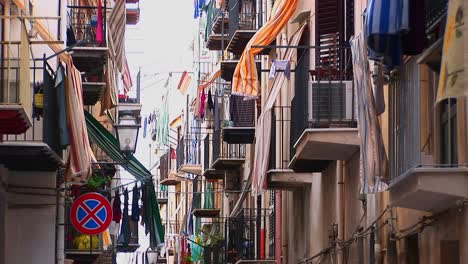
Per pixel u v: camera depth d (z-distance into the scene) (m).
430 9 15.84
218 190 52.25
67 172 23.81
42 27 23.36
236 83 27.73
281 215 34.03
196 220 61.94
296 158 25.14
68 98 22.75
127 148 27.62
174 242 74.00
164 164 73.31
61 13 26.66
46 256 25.25
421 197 16.42
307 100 23.67
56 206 27.22
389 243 20.38
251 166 41.59
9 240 25.05
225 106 45.91
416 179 16.02
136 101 42.31
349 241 23.39
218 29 45.22
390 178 18.16
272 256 35.81
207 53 62.88
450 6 12.91
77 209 26.41
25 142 21.67
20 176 24.81
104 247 37.94
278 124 32.12
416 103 17.06
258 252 36.97
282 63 26.22
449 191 15.91
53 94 22.52
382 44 15.91
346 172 24.83
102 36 31.38
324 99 23.16
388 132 19.16
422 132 16.95
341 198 25.02
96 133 28.81
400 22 14.99
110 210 26.50
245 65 27.69
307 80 24.19
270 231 36.34
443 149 16.94
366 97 17.77
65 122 22.61
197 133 58.56
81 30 32.59
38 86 22.72
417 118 17.02
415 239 19.44
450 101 16.48
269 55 34.72
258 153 30.39
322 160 26.41
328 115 23.09
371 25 15.15
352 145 22.92
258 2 38.12
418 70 17.03
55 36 26.14
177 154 67.19
